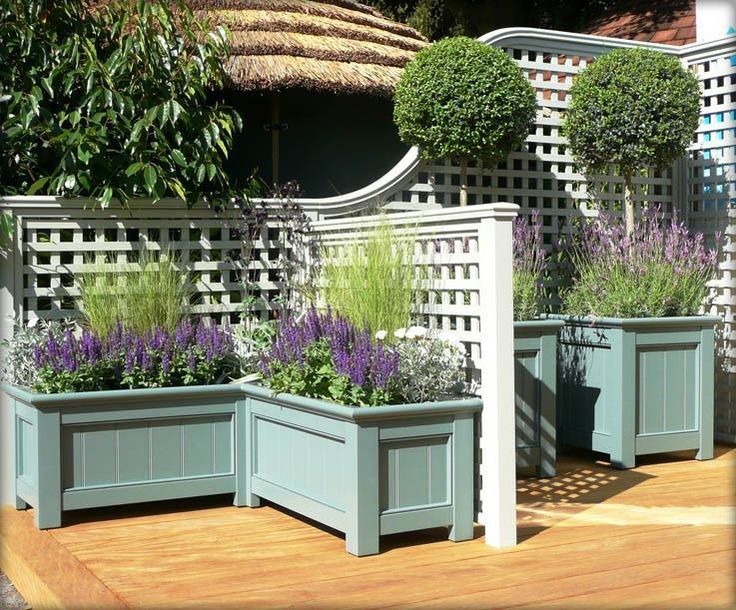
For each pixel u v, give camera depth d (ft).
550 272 21.54
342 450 13.19
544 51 21.40
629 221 21.04
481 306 13.56
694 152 22.74
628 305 19.13
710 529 14.16
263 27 26.23
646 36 32.78
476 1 50.65
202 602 11.08
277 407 14.85
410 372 13.44
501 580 11.77
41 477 14.57
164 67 18.54
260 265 18.34
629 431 18.75
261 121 26.73
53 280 16.75
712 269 21.62
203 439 15.72
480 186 20.48
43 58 18.22
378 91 25.39
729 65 21.76
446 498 13.52
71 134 17.11
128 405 15.08
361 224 16.40
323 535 14.11
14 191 18.02
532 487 17.21
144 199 17.35
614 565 12.36
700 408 19.65
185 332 16.06
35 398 14.35
